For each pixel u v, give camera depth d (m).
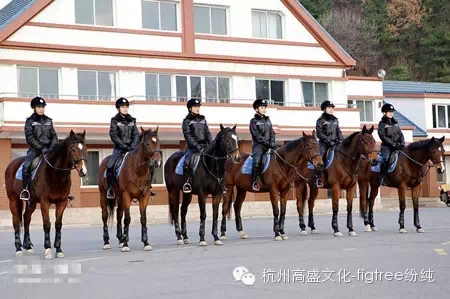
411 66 80.88
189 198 21.45
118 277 14.70
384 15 83.00
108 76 39.59
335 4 84.75
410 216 34.38
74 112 37.19
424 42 79.75
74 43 38.59
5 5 44.75
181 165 20.91
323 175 22.47
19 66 37.09
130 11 40.38
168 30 41.62
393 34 81.75
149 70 40.59
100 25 39.59
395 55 81.81
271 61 44.25
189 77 41.88
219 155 20.03
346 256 16.55
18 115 35.44
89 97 38.94
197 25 42.53
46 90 37.88
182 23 41.81
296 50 45.41
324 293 12.20
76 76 38.53
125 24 40.19
